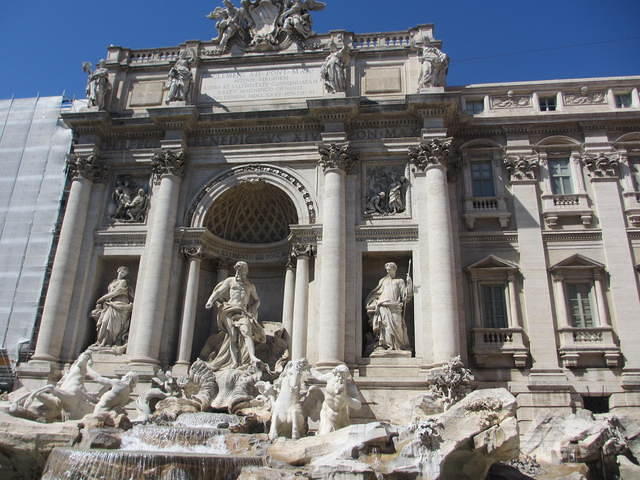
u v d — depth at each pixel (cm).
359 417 2477
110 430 1934
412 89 3136
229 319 2780
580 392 2584
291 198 3002
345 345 2656
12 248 3431
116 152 3216
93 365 2762
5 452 1812
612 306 2731
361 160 3033
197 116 3136
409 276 2794
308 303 2794
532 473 1864
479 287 2830
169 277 2902
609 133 3053
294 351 2691
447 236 2719
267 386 2381
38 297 3291
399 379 2531
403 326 2681
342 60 3150
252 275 3253
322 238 2842
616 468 1977
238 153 3120
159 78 3419
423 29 3253
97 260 3023
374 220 2898
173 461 1559
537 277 2803
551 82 3162
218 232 3189
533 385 2588
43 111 3819
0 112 3859
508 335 2705
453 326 2555
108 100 3338
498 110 3162
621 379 2589
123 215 3112
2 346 3189
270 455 1723
